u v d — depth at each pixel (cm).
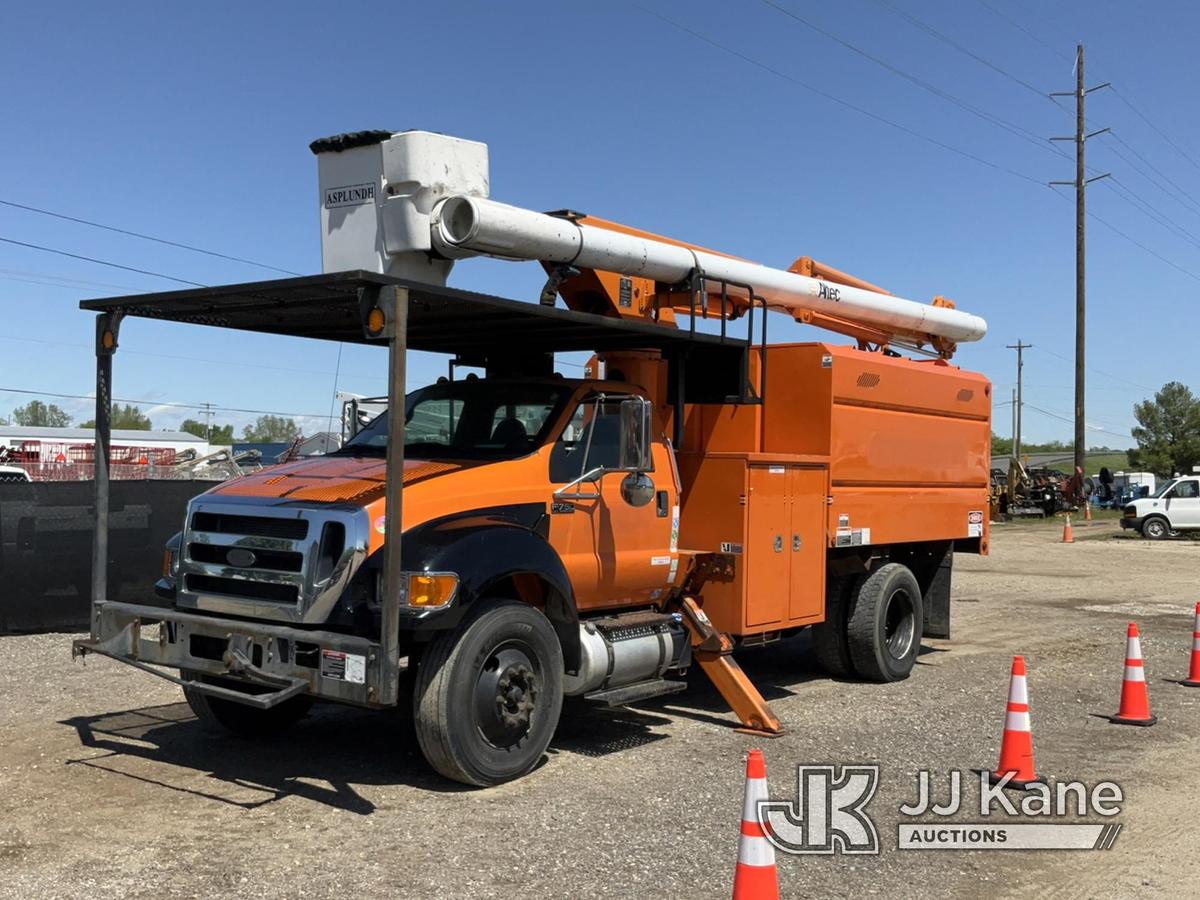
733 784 641
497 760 623
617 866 503
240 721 727
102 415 681
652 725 803
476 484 646
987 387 1164
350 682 557
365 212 643
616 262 751
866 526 954
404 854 513
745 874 368
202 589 640
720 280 826
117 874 483
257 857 507
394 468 551
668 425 839
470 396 743
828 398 897
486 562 605
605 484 721
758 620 814
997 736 779
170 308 665
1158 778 680
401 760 684
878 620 969
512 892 470
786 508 845
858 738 769
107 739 722
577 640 680
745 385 810
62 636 1116
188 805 584
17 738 722
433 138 631
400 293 558
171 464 2503
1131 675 841
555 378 745
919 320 1130
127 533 1184
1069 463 10644
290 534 602
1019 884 499
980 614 1548
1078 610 1598
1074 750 750
